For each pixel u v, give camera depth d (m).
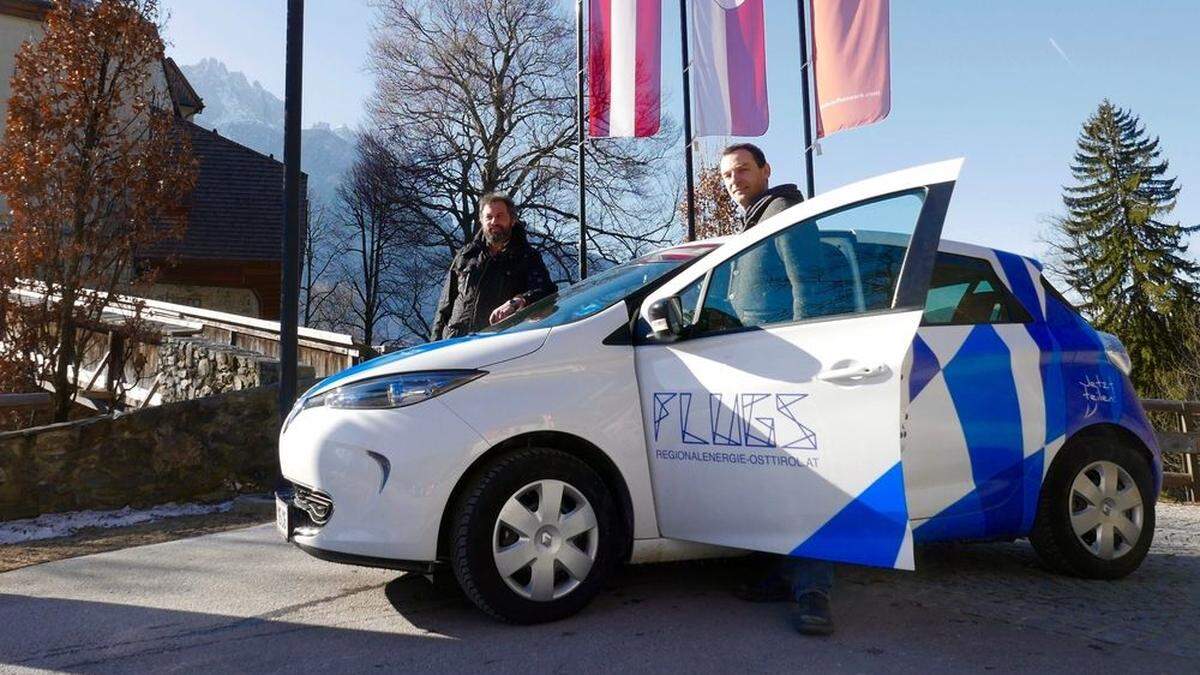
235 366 10.45
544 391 3.54
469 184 34.47
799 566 3.42
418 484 3.35
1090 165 52.22
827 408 3.25
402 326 40.59
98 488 6.68
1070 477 4.08
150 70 11.28
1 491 6.29
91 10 10.75
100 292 10.99
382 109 34.50
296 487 3.72
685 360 3.68
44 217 10.37
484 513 3.38
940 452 3.72
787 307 3.56
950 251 4.04
